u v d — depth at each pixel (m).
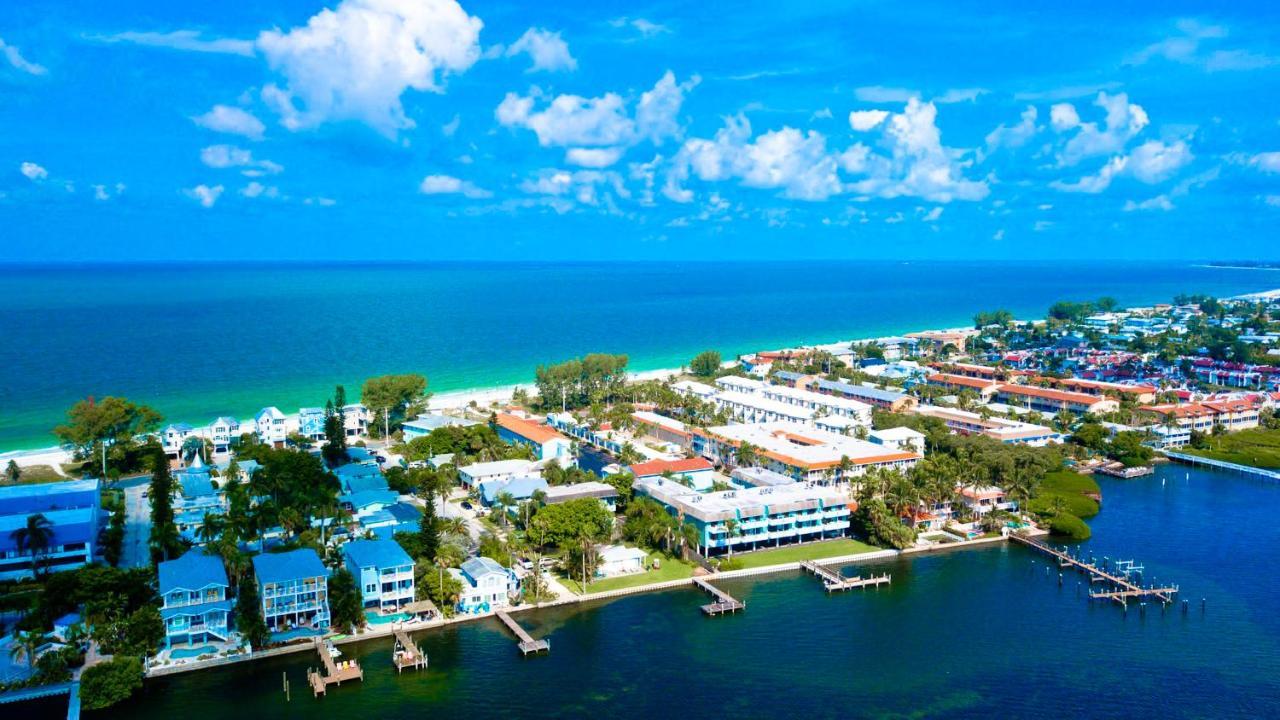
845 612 186.62
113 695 144.50
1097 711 149.00
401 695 150.50
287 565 171.00
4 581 187.38
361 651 165.88
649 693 152.75
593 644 170.62
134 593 170.50
